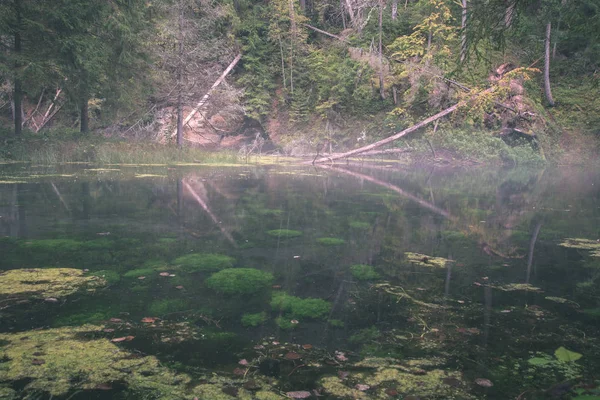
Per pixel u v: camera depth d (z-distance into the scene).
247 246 4.01
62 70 13.71
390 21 24.22
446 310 2.56
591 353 2.02
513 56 22.80
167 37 18.06
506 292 2.88
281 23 25.03
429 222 5.37
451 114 19.64
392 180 11.14
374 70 22.58
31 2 13.30
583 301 2.72
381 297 2.77
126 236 4.29
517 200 7.65
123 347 2.01
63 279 2.96
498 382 1.75
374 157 20.55
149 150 15.71
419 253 3.88
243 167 14.28
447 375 1.81
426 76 20.25
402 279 3.14
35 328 2.19
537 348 2.07
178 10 17.62
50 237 4.16
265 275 3.18
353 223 5.21
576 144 19.19
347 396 1.64
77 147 14.43
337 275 3.21
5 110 23.08
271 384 1.72
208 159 16.14
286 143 22.72
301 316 2.44
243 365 1.87
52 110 22.61
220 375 1.78
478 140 18.20
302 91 24.34
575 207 6.87
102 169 11.63
